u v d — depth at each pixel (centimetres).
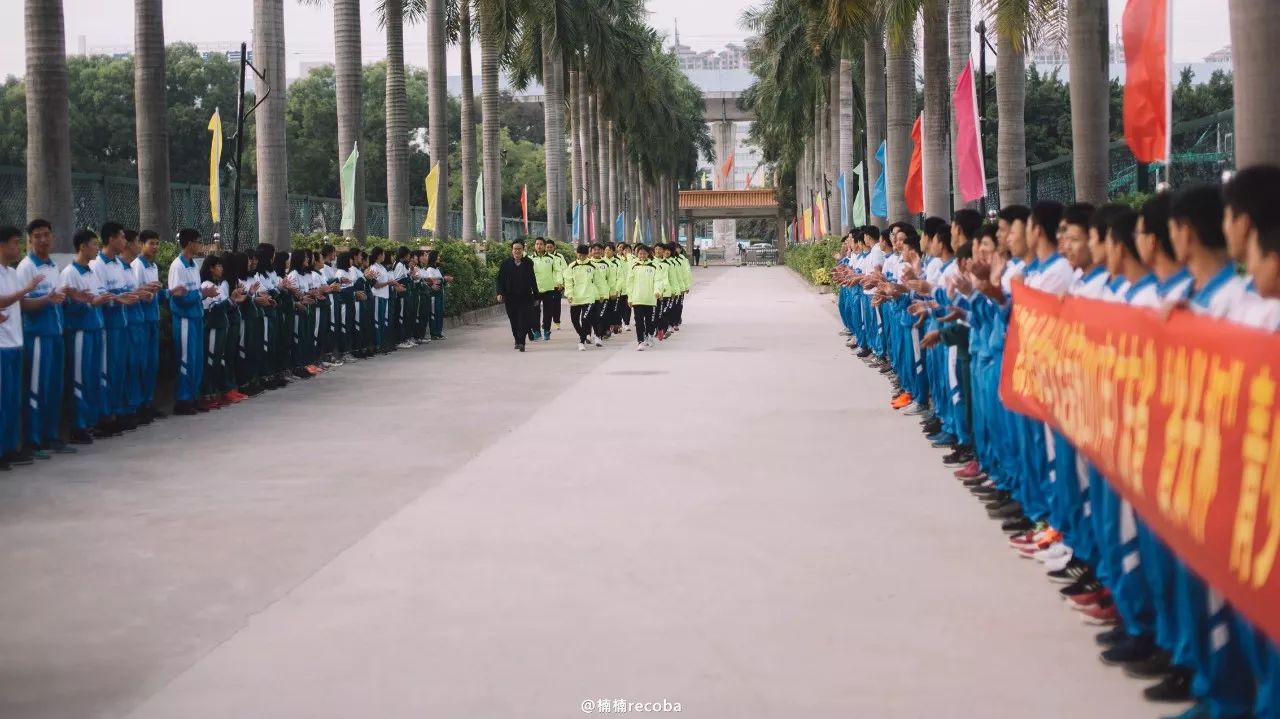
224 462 992
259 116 1975
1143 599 503
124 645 543
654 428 1145
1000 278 801
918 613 576
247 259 1430
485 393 1433
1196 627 452
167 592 624
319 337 1714
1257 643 416
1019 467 735
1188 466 411
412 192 6488
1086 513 592
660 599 600
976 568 654
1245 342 366
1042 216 698
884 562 666
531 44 4097
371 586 629
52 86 1267
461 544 713
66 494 869
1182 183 1833
